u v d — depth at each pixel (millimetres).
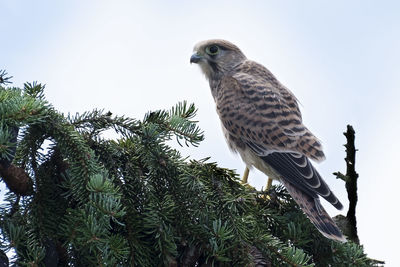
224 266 5727
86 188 5199
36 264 5062
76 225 5102
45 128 5582
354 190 6918
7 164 5207
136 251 5508
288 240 6492
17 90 5836
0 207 5570
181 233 5738
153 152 5938
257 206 6773
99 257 5027
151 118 6188
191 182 5914
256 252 5816
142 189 5848
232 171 6504
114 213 5020
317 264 6645
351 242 6684
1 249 5184
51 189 5629
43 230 5434
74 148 5512
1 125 5016
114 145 6141
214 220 5824
